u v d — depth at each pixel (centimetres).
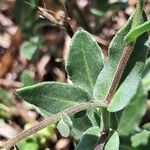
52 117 9
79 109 9
